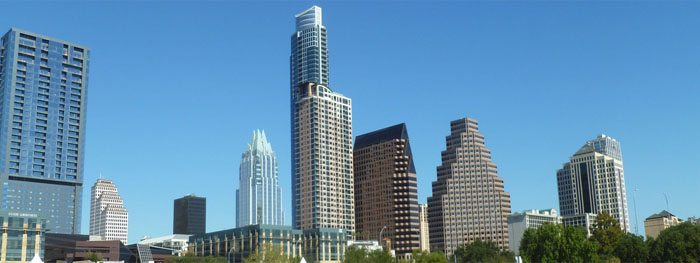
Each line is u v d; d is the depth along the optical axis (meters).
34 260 99.31
